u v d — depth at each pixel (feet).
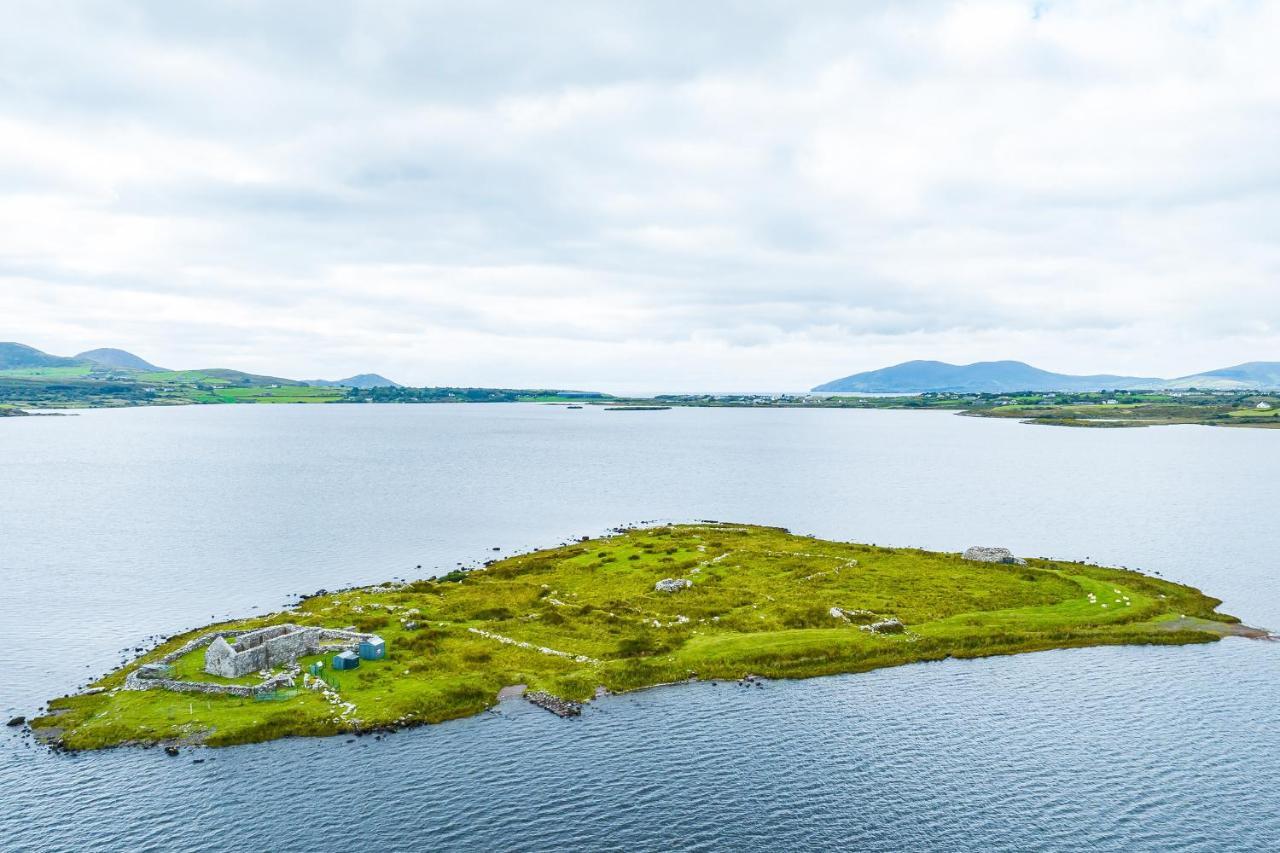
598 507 588.09
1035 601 312.29
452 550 435.53
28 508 557.74
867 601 309.42
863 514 557.74
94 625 291.79
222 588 348.18
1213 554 418.10
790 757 193.98
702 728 208.85
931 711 219.41
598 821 166.61
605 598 317.42
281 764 187.11
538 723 210.59
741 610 299.38
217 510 558.56
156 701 216.13
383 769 185.68
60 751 191.31
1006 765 190.19
